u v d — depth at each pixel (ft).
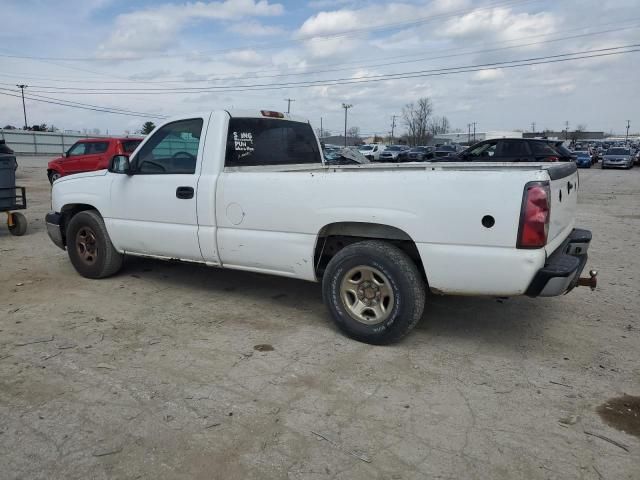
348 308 13.87
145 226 17.48
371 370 12.24
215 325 15.12
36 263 22.77
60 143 171.73
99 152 56.24
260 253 15.02
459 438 9.52
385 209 12.83
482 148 48.88
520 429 9.80
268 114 17.63
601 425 9.96
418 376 11.96
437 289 12.66
